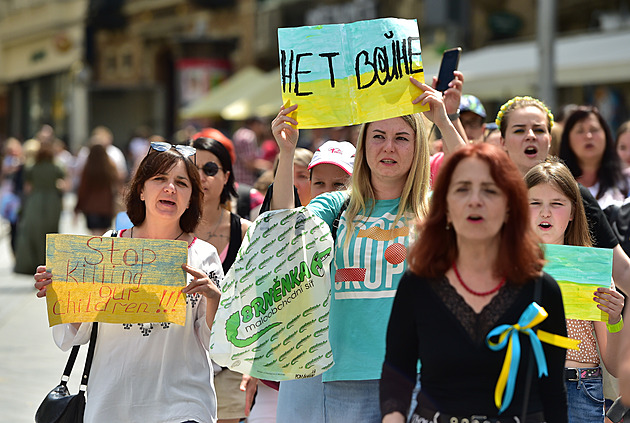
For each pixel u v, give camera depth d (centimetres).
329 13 5606
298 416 902
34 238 2792
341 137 3784
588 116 1384
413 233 866
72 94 8244
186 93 5681
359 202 895
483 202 658
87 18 8138
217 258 949
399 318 694
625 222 1156
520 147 1127
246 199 1471
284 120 905
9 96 9925
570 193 944
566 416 680
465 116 1438
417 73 908
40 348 1889
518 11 4697
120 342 887
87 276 882
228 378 1139
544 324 673
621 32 3478
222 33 6731
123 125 7875
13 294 2589
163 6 7325
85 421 883
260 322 879
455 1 4819
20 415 1409
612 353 895
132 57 7800
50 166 2808
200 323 907
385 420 690
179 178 923
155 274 885
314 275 882
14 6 9488
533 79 3222
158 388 884
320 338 872
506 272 668
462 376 663
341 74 910
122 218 1366
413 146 884
